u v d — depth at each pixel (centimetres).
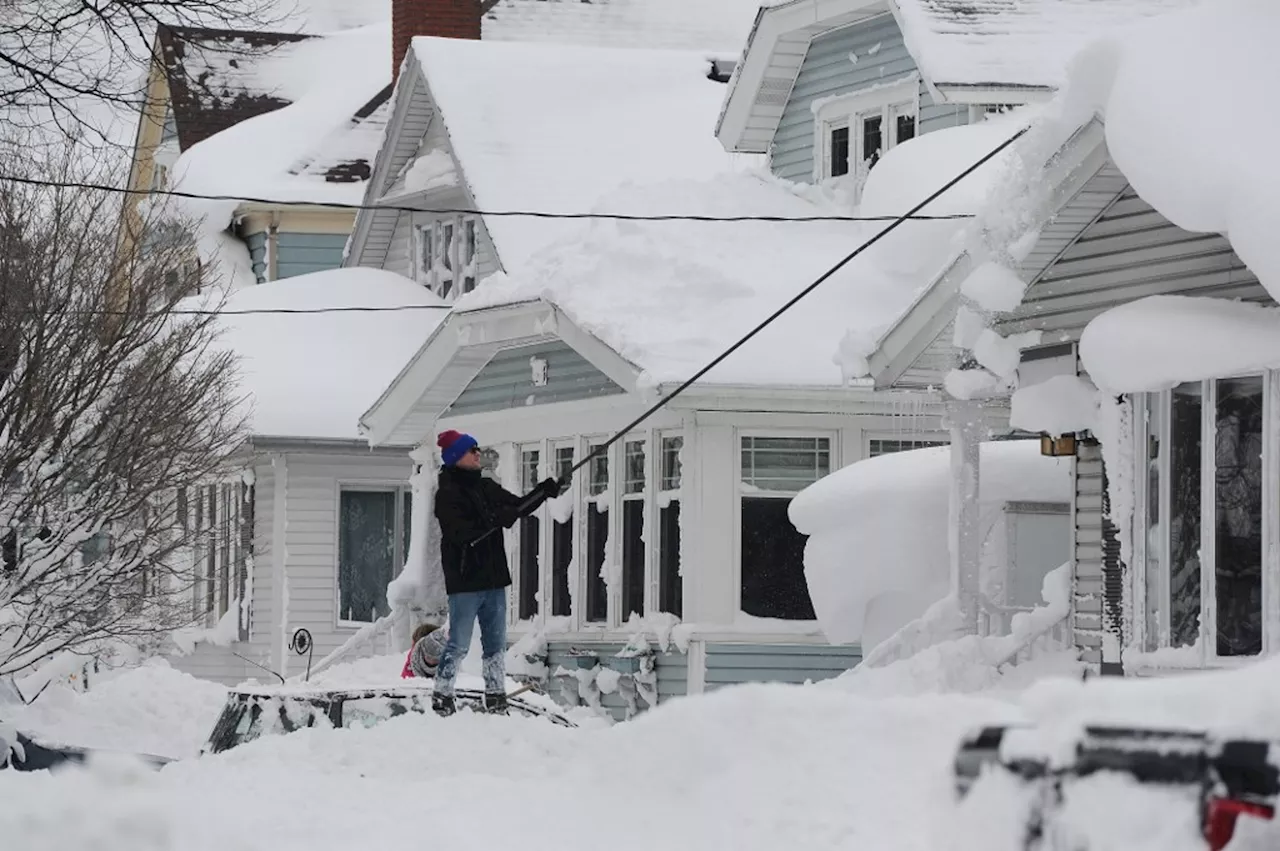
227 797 2341
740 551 4362
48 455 3859
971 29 4612
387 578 5997
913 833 1722
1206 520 2961
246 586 5959
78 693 4531
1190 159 2755
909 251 4462
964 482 3603
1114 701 1238
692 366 4216
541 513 4878
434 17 7169
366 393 5862
